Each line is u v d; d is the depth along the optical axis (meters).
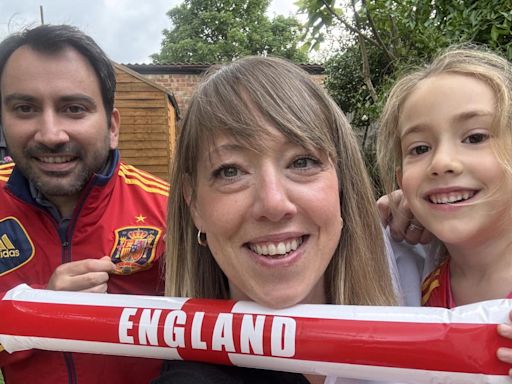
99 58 0.54
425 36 0.98
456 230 0.40
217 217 0.35
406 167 0.44
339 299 0.40
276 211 0.33
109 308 0.39
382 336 0.32
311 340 0.33
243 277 0.35
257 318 0.35
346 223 0.41
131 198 0.60
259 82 0.36
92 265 0.46
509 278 0.41
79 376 0.51
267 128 0.34
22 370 0.52
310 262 0.35
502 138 0.39
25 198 0.55
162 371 0.39
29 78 0.51
